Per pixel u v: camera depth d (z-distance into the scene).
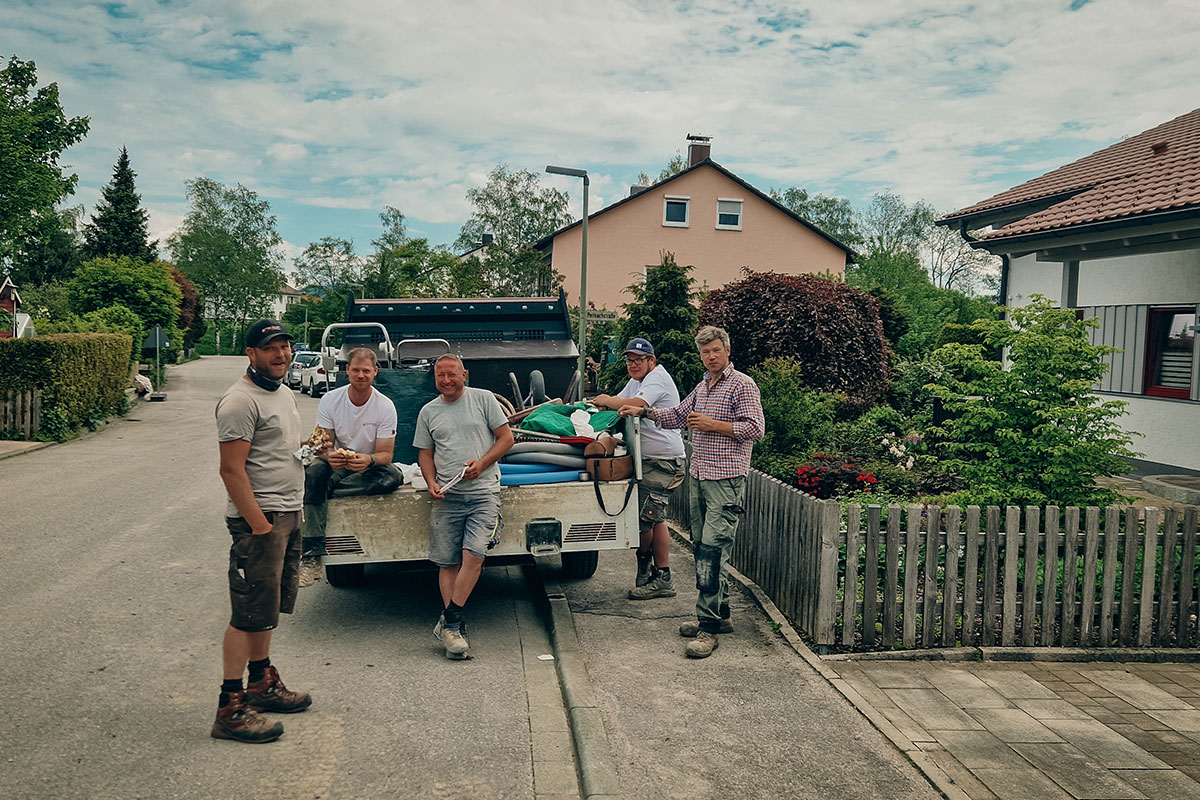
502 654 5.33
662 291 13.42
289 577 4.26
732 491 5.34
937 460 9.59
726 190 35.94
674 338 13.15
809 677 4.87
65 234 57.00
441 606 6.35
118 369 21.69
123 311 33.06
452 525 5.23
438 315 9.04
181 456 14.35
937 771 3.75
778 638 5.53
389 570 5.96
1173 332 11.41
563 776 3.72
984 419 6.88
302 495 4.23
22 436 16.17
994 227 16.30
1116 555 5.37
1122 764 3.85
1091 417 6.59
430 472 5.20
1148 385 11.76
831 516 5.18
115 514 9.31
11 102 23.91
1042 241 11.55
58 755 3.76
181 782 3.56
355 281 78.75
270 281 79.75
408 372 6.26
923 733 4.14
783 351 13.56
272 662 5.07
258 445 4.00
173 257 78.19
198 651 5.13
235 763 3.74
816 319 13.59
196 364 58.38
